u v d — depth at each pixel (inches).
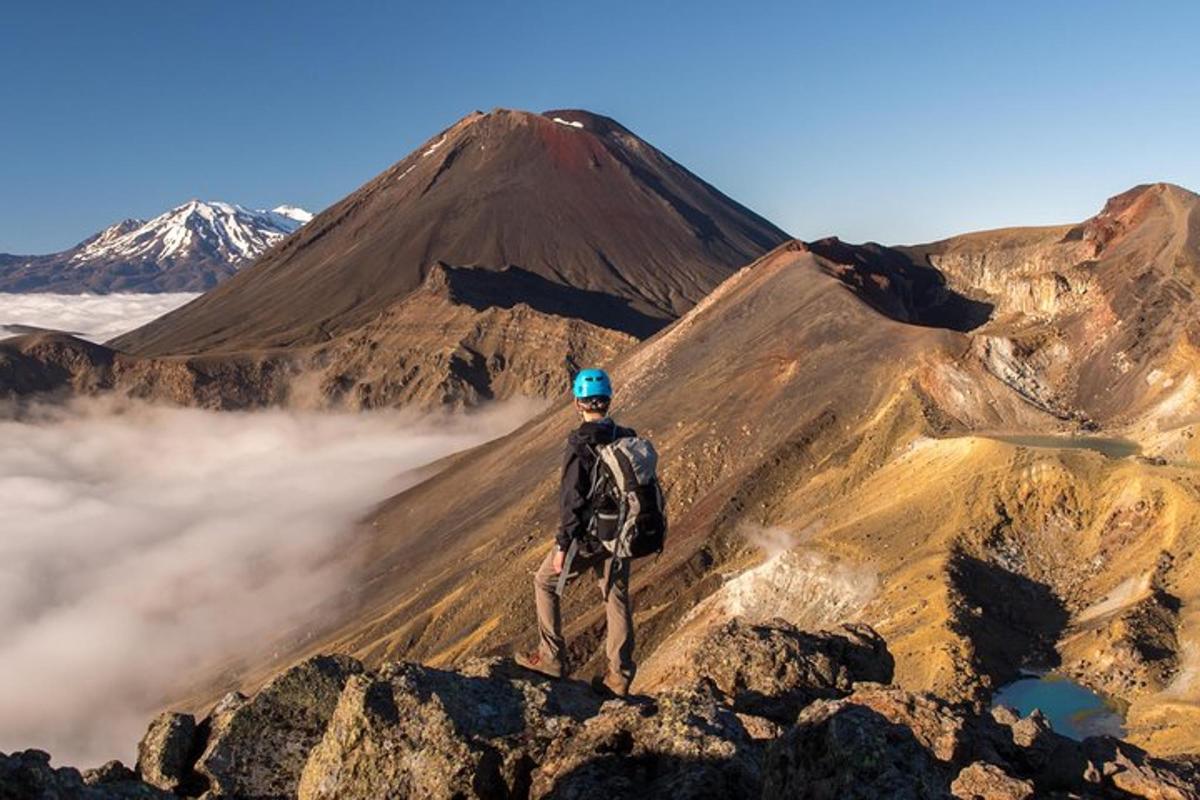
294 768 342.0
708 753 275.3
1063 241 5300.2
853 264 5187.0
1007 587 2078.0
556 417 4798.2
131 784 266.4
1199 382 2817.4
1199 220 3863.2
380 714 301.3
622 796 267.9
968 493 2372.0
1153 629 1747.0
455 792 288.4
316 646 3850.9
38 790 234.7
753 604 2388.0
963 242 6122.1
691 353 4394.7
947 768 308.8
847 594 2210.9
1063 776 333.7
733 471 3302.2
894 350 3442.4
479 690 316.2
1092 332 3486.7
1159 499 2144.4
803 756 244.2
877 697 339.6
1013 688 1701.5
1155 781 327.3
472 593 3265.3
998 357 3385.8
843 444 3144.7
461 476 4918.8
